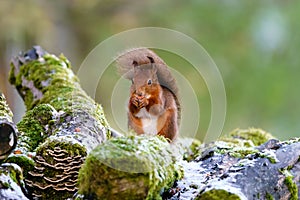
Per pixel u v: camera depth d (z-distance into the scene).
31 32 8.58
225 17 8.88
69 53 9.17
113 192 3.51
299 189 3.58
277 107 8.67
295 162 3.60
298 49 8.72
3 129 3.60
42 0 8.83
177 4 9.13
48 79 4.38
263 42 8.75
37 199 3.69
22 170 3.69
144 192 3.52
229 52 8.83
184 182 3.66
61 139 3.71
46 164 3.69
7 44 8.45
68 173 3.69
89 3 9.23
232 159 3.80
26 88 4.47
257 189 3.55
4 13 8.38
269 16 8.78
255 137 4.32
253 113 8.72
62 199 3.69
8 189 3.57
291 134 8.57
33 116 3.92
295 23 8.75
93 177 3.51
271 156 3.60
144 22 9.19
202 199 3.51
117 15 9.29
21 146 3.83
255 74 8.74
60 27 9.06
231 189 3.51
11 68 4.58
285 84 8.69
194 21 8.96
